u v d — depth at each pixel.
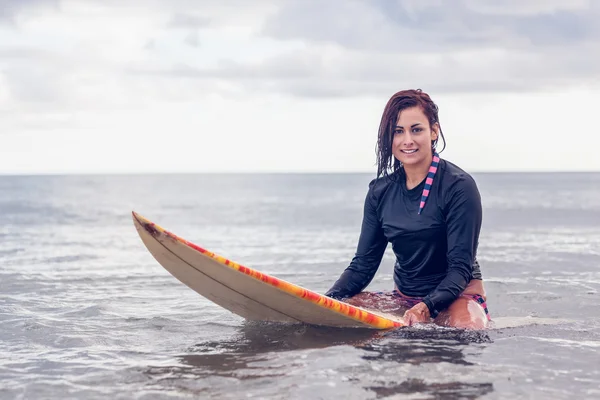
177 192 62.22
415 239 4.44
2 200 41.12
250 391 3.10
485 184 90.19
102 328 4.59
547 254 10.34
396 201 4.52
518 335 4.19
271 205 34.59
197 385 3.21
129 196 50.94
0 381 3.34
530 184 89.62
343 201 40.44
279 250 11.38
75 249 11.30
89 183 109.44
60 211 27.20
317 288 6.76
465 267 4.32
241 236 14.74
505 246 11.85
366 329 4.32
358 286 4.83
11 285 6.89
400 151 4.39
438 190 4.33
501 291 6.49
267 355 3.73
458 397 2.97
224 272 4.18
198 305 5.56
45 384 3.28
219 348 3.93
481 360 3.57
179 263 4.23
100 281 7.21
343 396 2.99
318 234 15.10
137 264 8.95
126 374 3.42
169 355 3.79
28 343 4.16
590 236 14.05
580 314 5.25
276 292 4.22
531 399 2.95
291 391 3.08
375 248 4.79
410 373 3.33
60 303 5.70
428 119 4.38
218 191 65.69
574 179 129.38
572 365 3.50
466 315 4.30
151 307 5.48
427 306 4.30
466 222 4.27
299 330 4.38
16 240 13.28
